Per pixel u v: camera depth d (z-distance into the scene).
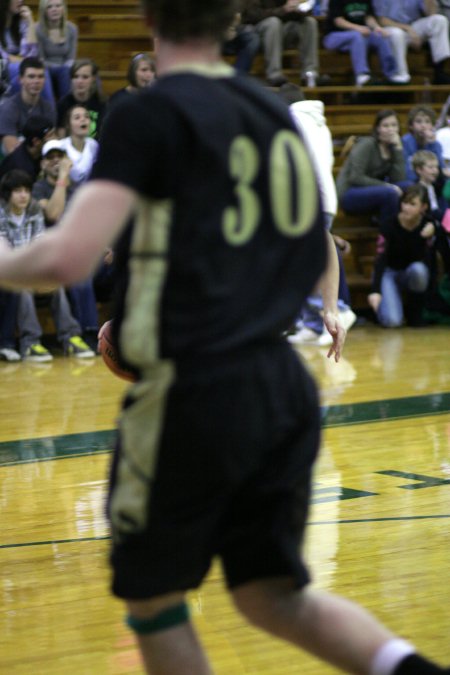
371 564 7.46
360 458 10.89
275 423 3.90
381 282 20.62
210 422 3.76
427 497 9.30
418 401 13.82
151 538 3.89
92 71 19.67
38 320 19.41
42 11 21.33
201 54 3.93
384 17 25.88
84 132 18.84
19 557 7.88
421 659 3.83
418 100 25.25
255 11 23.83
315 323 19.02
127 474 3.89
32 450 11.57
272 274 3.89
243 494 3.99
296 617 4.02
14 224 17.47
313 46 24.42
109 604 6.88
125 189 3.61
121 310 4.13
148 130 3.64
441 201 21.17
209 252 3.75
